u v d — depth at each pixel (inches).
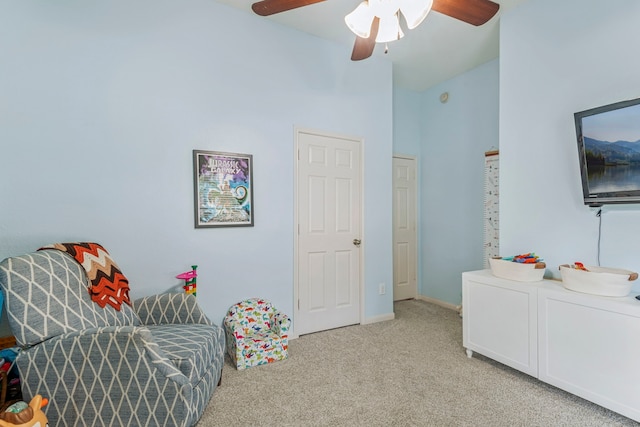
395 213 162.1
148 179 86.9
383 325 123.9
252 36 102.3
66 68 77.4
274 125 106.7
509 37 97.9
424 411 67.7
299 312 112.1
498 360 85.1
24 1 73.5
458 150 147.8
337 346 102.7
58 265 61.1
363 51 91.9
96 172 80.7
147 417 54.1
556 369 72.9
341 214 122.0
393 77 149.2
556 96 86.7
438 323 126.3
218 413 67.0
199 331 69.8
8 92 72.1
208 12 95.2
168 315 78.4
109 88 82.0
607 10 76.6
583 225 81.6
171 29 89.9
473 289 92.3
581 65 81.4
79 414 54.3
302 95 112.3
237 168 99.5
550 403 70.5
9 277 53.4
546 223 89.4
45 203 75.5
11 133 72.4
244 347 87.5
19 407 46.2
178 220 90.9
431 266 162.2
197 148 93.6
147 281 86.8
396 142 161.3
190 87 92.5
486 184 131.1
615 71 75.4
